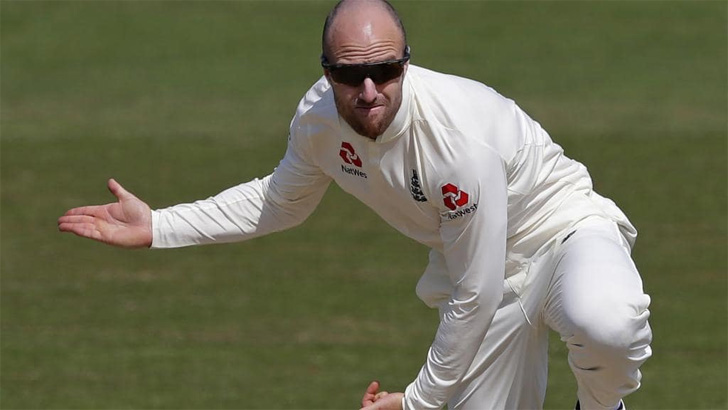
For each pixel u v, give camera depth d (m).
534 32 78.94
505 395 20.66
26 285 38.72
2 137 58.31
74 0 86.25
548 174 19.11
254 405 28.97
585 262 18.12
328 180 20.20
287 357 32.41
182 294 37.88
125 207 20.27
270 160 53.75
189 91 67.94
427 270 21.34
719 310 35.81
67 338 34.03
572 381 30.80
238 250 42.44
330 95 18.42
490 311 18.17
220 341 33.72
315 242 43.22
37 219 45.97
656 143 56.41
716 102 64.56
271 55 75.19
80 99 66.38
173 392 29.89
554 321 18.97
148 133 59.09
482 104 17.83
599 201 19.95
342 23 16.58
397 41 16.64
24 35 79.06
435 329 34.50
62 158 54.56
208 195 48.31
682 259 40.66
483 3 85.06
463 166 17.30
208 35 79.25
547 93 66.69
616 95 66.12
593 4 85.06
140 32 79.94
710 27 80.12
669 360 31.97
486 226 17.59
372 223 45.47
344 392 29.73
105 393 29.81
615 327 17.22
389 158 17.81
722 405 28.77
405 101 17.23
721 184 49.69
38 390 30.03
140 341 33.78
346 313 35.94
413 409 18.91
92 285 38.78
